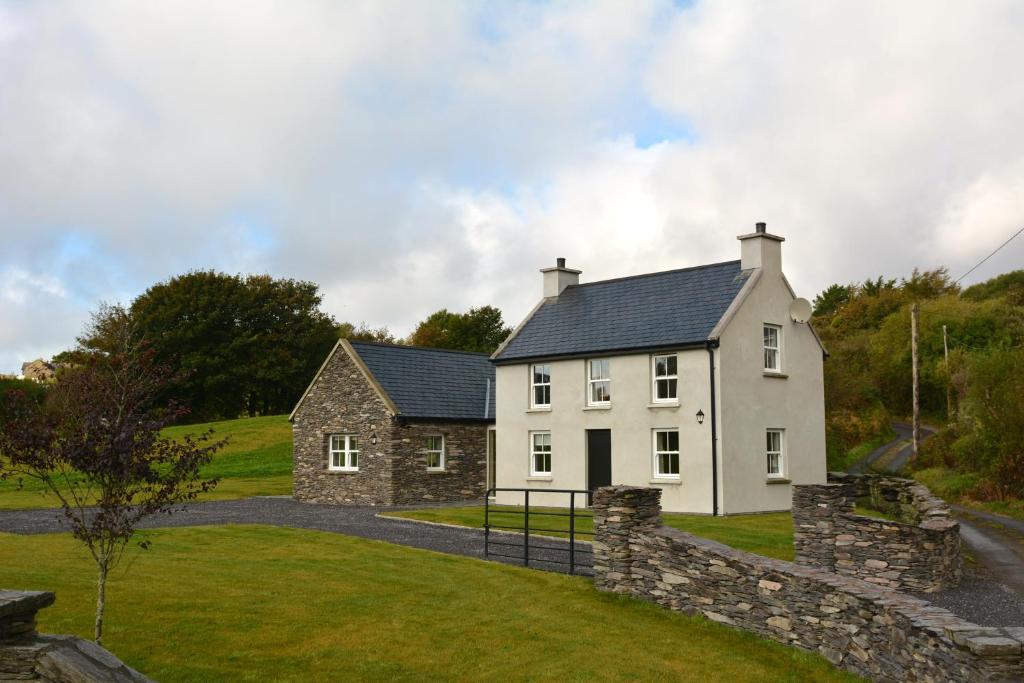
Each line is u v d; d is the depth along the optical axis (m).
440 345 75.38
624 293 29.52
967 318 56.41
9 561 14.65
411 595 12.85
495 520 21.81
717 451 24.52
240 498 32.19
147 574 13.84
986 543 18.39
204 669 9.28
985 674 7.14
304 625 11.07
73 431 9.30
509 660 9.93
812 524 14.85
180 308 63.31
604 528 13.30
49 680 6.39
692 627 11.45
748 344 25.75
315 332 68.81
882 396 57.31
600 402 27.70
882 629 9.01
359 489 30.25
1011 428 26.16
